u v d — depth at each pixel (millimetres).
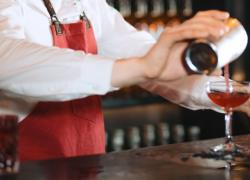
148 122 4312
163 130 4324
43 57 1527
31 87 1528
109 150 4145
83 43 1954
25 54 1545
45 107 1893
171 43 1379
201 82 1873
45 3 1919
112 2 3939
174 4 4113
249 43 4113
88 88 1491
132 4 4000
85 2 2051
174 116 4398
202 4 4160
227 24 1488
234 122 3947
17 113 1874
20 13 1833
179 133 4359
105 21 2104
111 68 1470
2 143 1393
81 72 1488
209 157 1496
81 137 1944
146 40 2068
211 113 4281
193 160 1470
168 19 4094
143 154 1565
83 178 1310
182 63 1406
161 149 1644
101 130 2016
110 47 2080
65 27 1941
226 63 1457
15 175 1345
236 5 4113
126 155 1562
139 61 1448
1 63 1551
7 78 1549
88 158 1530
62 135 1906
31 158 1902
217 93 1599
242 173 1335
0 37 1611
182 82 1897
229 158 1479
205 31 1342
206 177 1303
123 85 1475
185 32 1353
